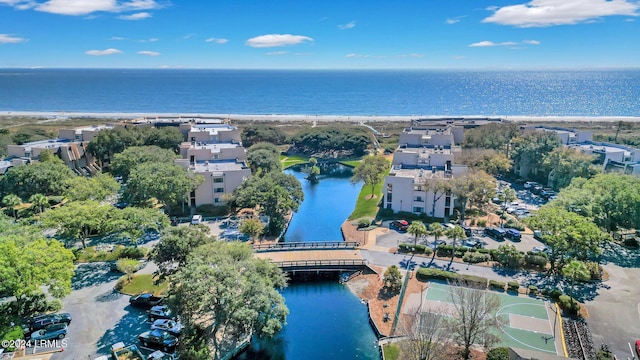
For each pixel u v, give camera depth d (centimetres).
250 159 13550
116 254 8075
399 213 10500
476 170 10806
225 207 11006
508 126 14912
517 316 6075
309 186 14425
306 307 6856
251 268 5606
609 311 6169
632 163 11519
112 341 5591
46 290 6938
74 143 13362
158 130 15088
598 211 8244
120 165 11706
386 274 7088
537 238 8738
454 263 7762
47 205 10194
